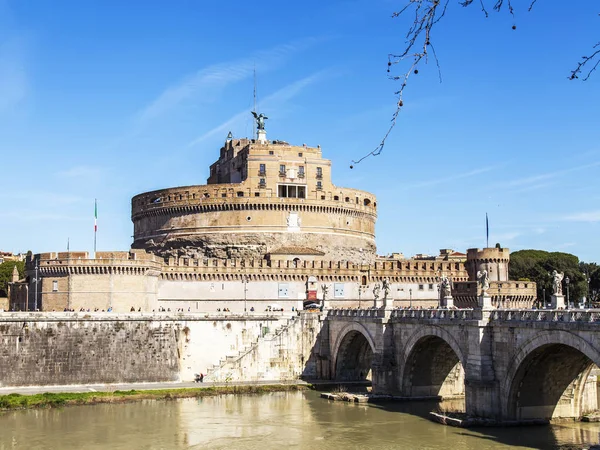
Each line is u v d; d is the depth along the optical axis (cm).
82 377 11150
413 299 16262
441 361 9900
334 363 12238
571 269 19338
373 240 18975
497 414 7606
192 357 11938
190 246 16812
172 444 7438
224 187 16850
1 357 10731
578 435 7100
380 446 7106
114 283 12925
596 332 6022
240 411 9312
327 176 17575
